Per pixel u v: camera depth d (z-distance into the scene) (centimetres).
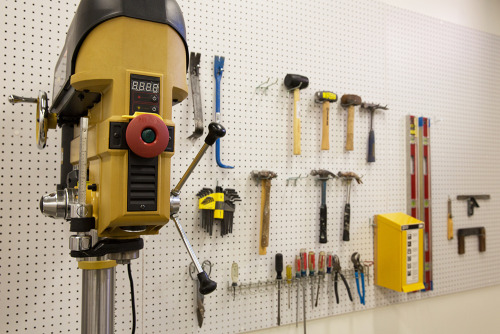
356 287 184
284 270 165
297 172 171
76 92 77
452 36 232
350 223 187
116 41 71
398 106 208
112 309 87
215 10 154
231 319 151
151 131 71
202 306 141
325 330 177
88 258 81
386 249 185
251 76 161
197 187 146
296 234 169
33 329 118
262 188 158
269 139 165
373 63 199
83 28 73
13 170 117
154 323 136
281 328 164
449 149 227
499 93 252
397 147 206
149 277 136
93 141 78
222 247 151
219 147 148
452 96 230
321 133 179
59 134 124
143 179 72
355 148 191
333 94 174
